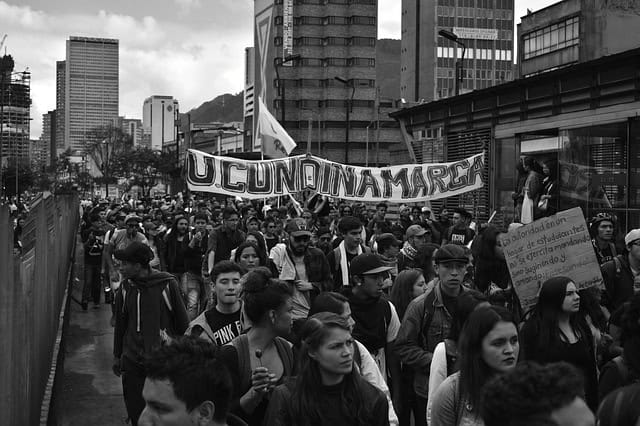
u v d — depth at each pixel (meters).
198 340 2.89
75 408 9.22
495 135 25.83
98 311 16.56
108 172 106.75
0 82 42.28
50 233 11.54
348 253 9.48
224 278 6.01
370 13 109.69
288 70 109.62
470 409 4.27
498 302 6.92
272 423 4.11
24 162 92.25
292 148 18.44
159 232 16.25
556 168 23.39
